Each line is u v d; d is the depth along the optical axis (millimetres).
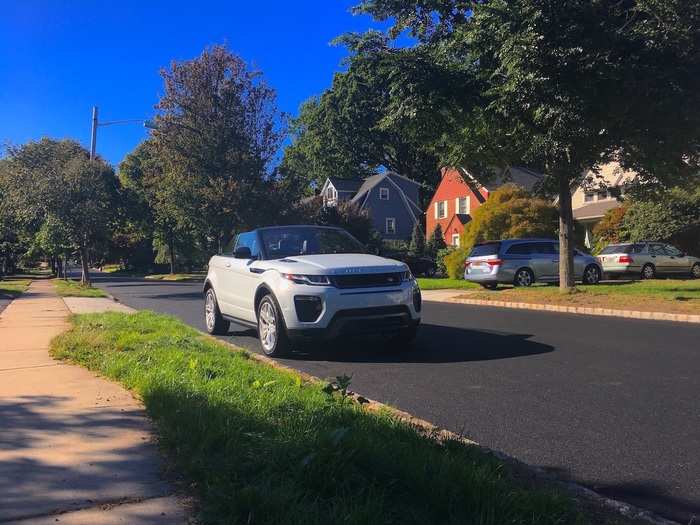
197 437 4156
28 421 4875
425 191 68688
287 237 9500
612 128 13492
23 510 3285
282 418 4555
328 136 64438
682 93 11797
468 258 21172
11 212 28297
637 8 11938
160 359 6965
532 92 12359
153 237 57719
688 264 25250
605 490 3881
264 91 36125
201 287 29578
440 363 7828
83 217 27344
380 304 7914
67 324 11555
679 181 15500
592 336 10078
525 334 10336
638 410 5602
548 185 16969
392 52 14602
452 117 15172
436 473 3488
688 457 4430
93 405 5359
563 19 11922
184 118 34844
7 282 34750
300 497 3244
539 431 5023
